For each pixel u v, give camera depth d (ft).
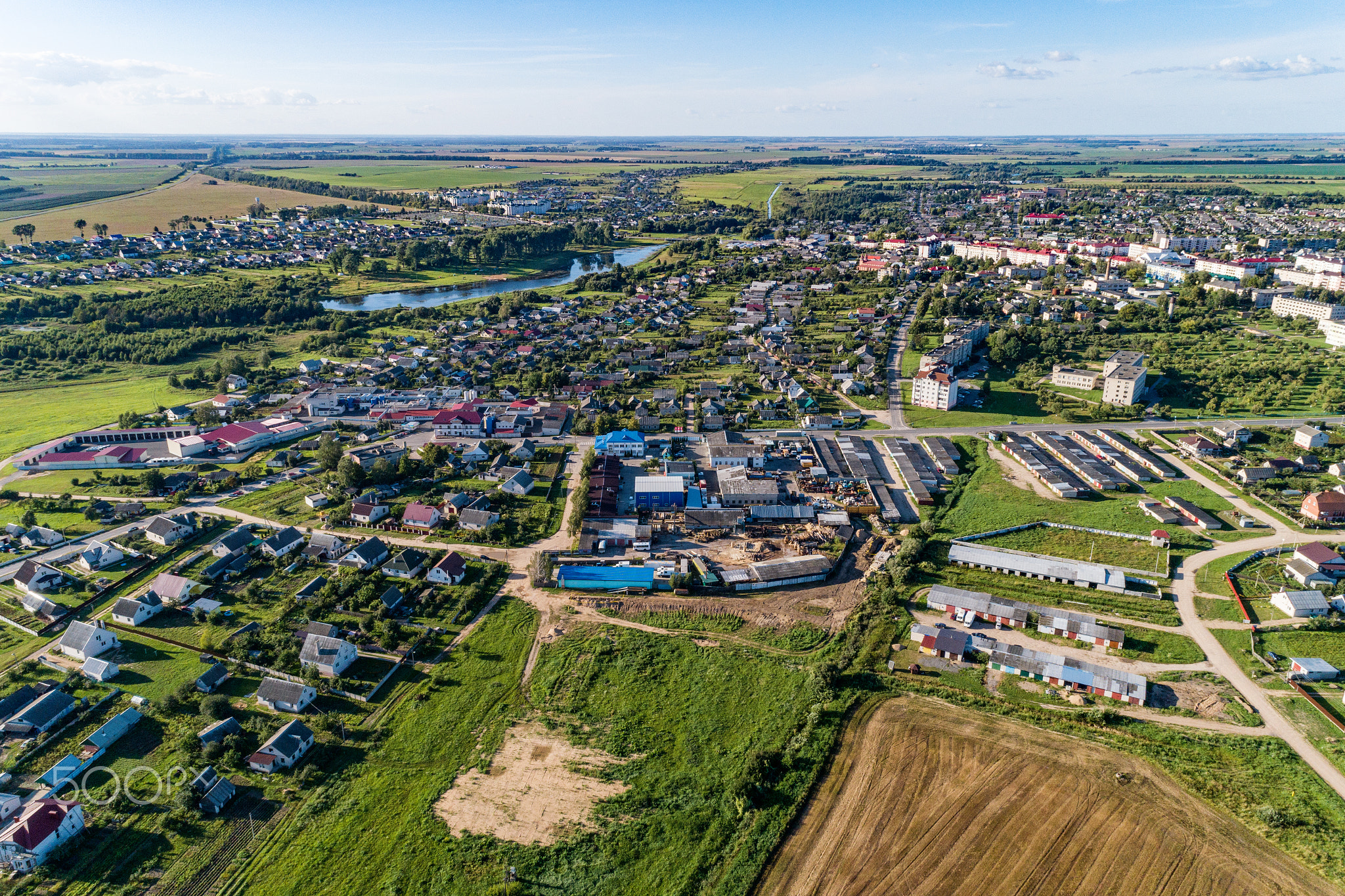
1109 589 449.06
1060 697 364.79
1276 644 398.01
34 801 300.40
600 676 385.70
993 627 420.36
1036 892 265.13
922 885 268.41
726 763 328.90
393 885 273.33
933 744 334.44
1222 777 313.94
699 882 273.75
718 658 398.83
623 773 324.60
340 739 342.64
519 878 275.80
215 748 328.90
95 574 469.98
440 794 312.91
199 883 274.57
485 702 366.22
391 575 471.21
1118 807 300.20
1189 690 366.22
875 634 413.39
